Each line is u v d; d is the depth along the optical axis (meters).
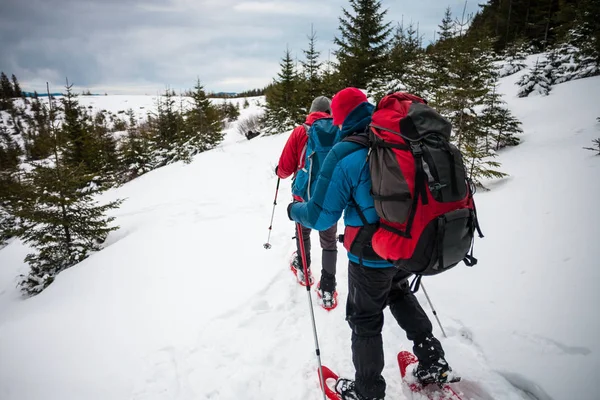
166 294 3.41
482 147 7.83
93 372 2.33
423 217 1.26
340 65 18.11
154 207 8.41
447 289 2.81
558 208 3.69
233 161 12.43
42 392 2.17
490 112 8.60
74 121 16.62
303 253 2.07
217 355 2.41
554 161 5.74
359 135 1.50
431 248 1.28
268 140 16.98
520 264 2.87
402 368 2.01
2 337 2.97
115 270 4.36
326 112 2.59
